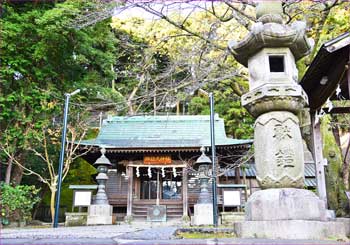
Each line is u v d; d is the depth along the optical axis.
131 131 19.42
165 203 17.58
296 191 3.26
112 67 16.53
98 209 11.26
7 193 10.45
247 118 20.55
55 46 12.97
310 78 6.21
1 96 12.11
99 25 13.90
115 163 17.95
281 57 3.81
